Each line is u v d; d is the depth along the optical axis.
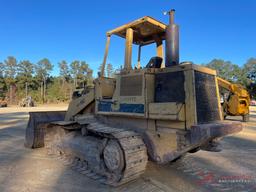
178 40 4.46
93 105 5.46
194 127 3.55
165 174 4.77
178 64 4.34
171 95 3.97
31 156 6.03
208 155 6.33
